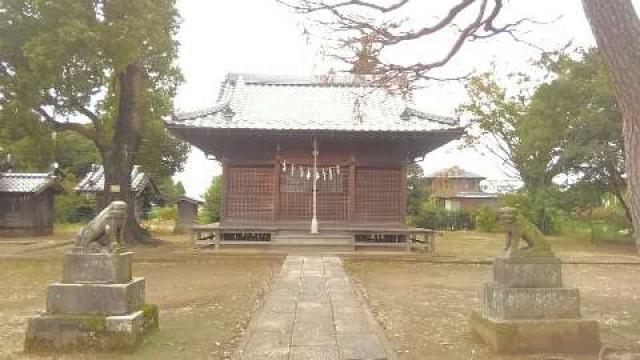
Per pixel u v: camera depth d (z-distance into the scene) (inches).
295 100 1023.6
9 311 424.8
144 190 1689.2
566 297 312.0
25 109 845.8
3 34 803.4
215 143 929.5
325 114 961.5
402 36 319.9
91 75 831.7
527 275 314.7
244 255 795.4
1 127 885.8
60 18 766.5
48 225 1480.1
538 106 1213.7
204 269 692.7
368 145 930.7
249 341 318.3
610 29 228.8
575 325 303.7
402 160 933.2
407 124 903.1
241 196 926.4
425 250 931.3
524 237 323.3
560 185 1300.4
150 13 834.2
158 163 1278.3
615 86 233.8
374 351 297.4
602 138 1123.9
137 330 304.2
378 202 927.7
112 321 295.9
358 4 318.0
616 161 1122.0
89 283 304.0
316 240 889.5
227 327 366.0
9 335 340.5
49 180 1427.2
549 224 1560.0
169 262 764.6
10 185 1382.9
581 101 1157.1
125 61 821.2
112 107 1078.4
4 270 689.0
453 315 410.9
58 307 301.4
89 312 300.4
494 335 304.2
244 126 879.7
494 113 1641.2
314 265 681.0
